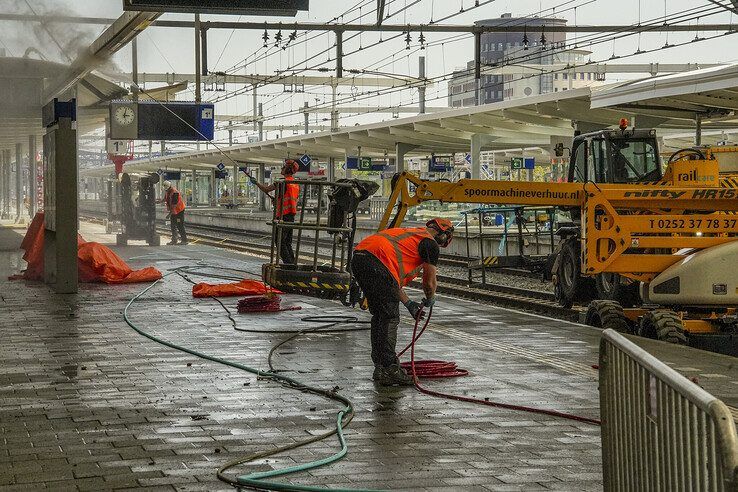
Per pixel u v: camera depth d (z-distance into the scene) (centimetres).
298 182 1474
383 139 5344
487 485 607
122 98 3297
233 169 9994
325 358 1103
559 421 789
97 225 5647
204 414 807
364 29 2780
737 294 1289
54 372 1004
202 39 2956
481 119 4191
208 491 592
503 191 1484
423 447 702
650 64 5253
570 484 610
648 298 1334
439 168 6300
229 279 2116
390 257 945
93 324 1388
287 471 629
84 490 594
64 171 1789
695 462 356
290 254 1828
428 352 1152
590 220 1370
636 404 442
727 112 2814
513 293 2212
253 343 1212
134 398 873
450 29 2791
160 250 3078
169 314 1507
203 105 3017
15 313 1509
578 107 3369
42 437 728
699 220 1361
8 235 4109
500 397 884
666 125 3547
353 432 748
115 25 2145
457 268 2925
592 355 1130
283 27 2878
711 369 1024
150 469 641
